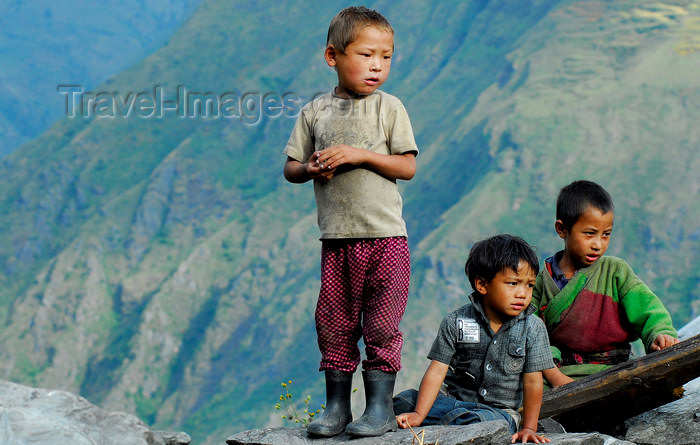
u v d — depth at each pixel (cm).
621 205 14925
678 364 353
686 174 15062
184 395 15825
